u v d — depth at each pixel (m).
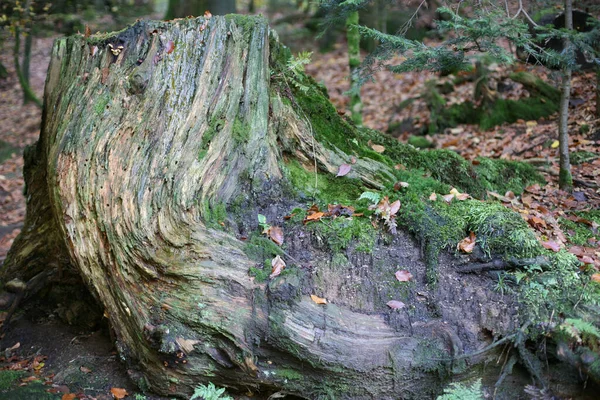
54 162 4.30
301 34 14.92
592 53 4.23
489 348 3.32
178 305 3.49
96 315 4.58
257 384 3.52
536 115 7.27
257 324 3.41
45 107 5.08
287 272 3.47
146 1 16.67
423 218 3.76
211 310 3.43
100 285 3.89
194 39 4.16
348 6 4.63
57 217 4.30
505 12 4.28
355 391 3.42
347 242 3.69
